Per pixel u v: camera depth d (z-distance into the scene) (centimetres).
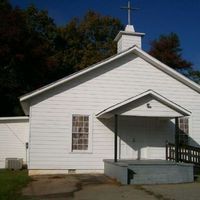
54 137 2044
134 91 2170
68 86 2088
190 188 1584
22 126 2575
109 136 2116
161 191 1499
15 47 4125
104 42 5419
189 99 2261
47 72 4378
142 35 2367
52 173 2023
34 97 2042
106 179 1841
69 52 4988
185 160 2070
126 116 2077
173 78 2247
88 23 5341
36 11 4978
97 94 2117
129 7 2400
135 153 2162
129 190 1526
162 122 2230
